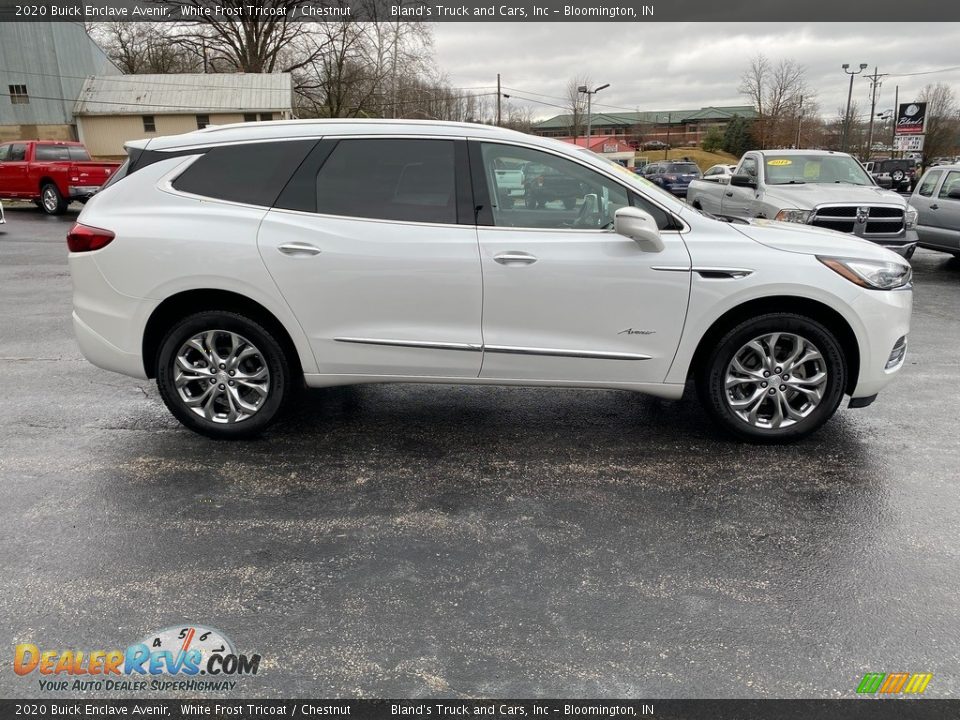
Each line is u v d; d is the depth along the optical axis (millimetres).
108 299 3998
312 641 2545
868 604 2771
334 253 3885
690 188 14516
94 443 4211
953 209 10594
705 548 3152
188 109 38469
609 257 3873
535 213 3967
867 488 3721
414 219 3941
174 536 3199
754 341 4051
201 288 3926
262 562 3012
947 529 3324
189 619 2648
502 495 3629
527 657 2475
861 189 10320
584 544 3182
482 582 2893
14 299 8297
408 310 3953
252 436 4250
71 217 18516
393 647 2520
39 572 2912
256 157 4016
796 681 2379
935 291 9414
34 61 35906
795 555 3104
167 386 4137
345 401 4988
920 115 44844
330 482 3752
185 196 4000
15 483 3684
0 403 4867
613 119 118188
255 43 43500
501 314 3943
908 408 4926
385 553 3096
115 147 38312
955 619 2684
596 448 4219
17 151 19469
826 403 4109
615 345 3996
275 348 4078
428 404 4945
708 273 3875
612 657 2477
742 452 4164
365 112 47500
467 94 59688
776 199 10234
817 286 3875
